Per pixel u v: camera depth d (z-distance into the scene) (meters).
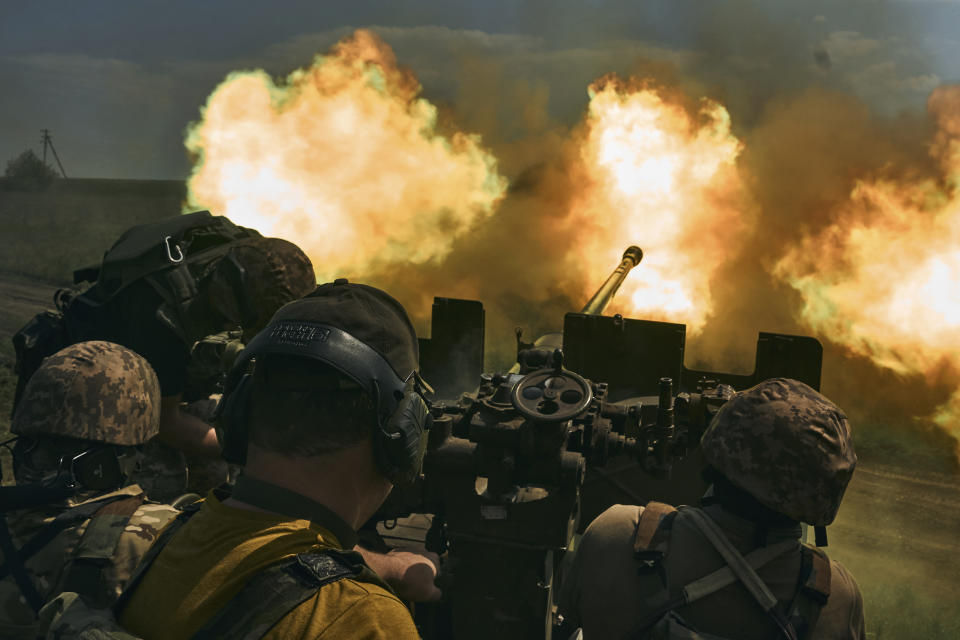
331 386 1.28
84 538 2.02
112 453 2.29
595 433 3.18
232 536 1.23
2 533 2.07
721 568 1.80
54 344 3.46
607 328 4.39
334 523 1.31
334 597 1.16
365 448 1.33
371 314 1.37
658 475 3.23
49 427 2.20
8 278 23.92
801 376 4.07
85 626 1.23
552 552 3.14
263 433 1.31
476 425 2.97
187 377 3.36
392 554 2.14
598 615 1.93
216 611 1.16
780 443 1.76
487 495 3.05
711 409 3.31
